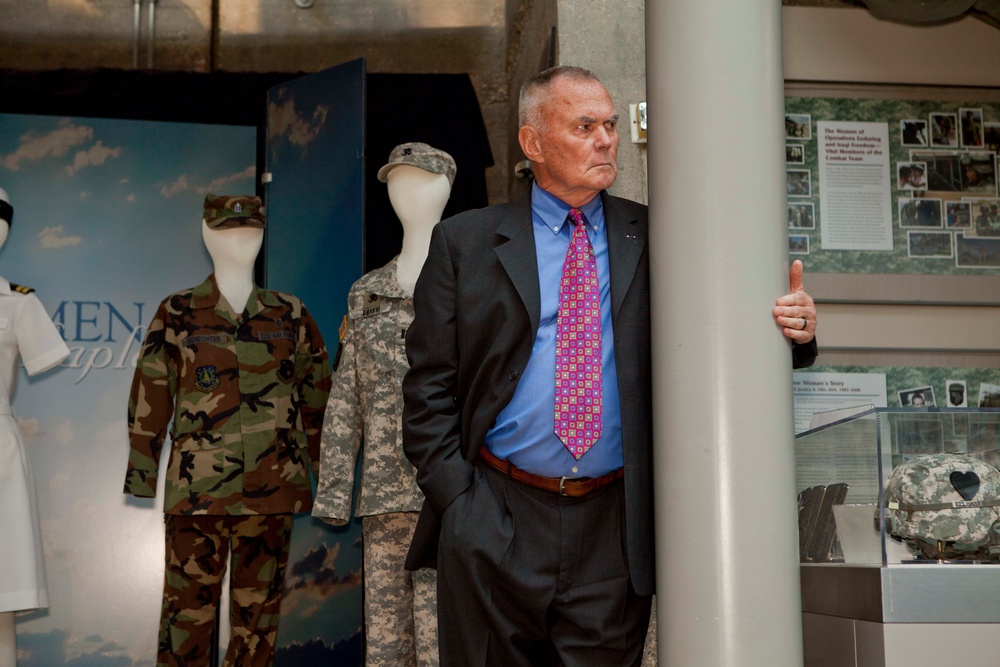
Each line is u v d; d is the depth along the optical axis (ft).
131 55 18.62
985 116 14.05
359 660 13.98
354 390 11.68
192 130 16.47
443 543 7.55
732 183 7.80
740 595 7.38
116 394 15.62
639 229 8.22
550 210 8.12
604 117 7.92
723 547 7.43
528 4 16.20
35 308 13.80
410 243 12.01
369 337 11.55
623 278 7.88
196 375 12.61
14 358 13.66
